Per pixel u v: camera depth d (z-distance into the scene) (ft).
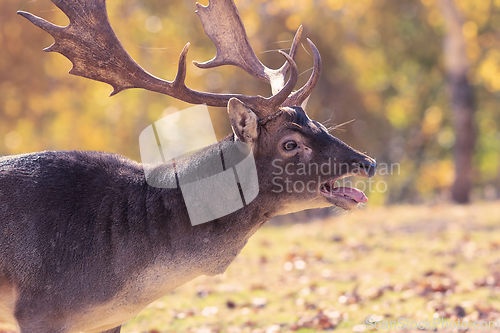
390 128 123.13
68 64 82.38
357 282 32.76
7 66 81.20
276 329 24.93
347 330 24.59
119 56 17.90
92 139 88.38
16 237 16.10
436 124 118.93
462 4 94.32
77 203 16.57
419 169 133.69
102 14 17.94
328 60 98.99
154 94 88.53
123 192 16.99
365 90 107.34
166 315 27.61
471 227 48.39
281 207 17.34
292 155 16.94
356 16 101.96
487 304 26.78
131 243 16.51
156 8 90.74
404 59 114.21
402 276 33.35
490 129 122.31
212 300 30.30
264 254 41.52
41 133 90.22
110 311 16.69
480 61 100.22
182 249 16.74
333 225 55.26
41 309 16.06
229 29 19.69
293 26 90.02
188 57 87.30
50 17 72.02
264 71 19.58
